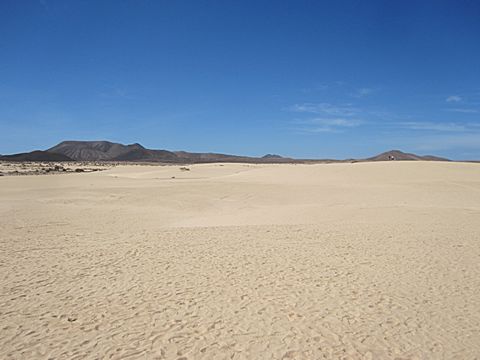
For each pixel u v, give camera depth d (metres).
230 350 5.43
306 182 36.56
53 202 26.39
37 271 8.98
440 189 28.80
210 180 41.25
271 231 13.98
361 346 5.53
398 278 8.39
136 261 9.84
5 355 5.24
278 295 7.41
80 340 5.68
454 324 6.19
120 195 29.30
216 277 8.52
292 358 5.23
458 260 9.74
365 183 34.59
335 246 11.40
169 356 5.27
